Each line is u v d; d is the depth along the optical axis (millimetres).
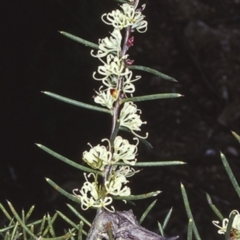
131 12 635
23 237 690
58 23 2125
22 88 2215
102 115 2375
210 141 3275
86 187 616
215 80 3781
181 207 2639
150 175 2848
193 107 3588
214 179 2912
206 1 4473
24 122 2291
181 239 2422
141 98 632
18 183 2363
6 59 2150
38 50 2158
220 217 606
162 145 3182
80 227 625
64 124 2338
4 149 2350
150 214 2562
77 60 2219
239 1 4523
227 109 3527
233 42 4086
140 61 3818
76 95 2285
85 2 2133
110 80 644
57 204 2338
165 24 4145
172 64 3889
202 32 4055
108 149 627
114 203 2578
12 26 2100
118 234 601
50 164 2453
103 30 2199
